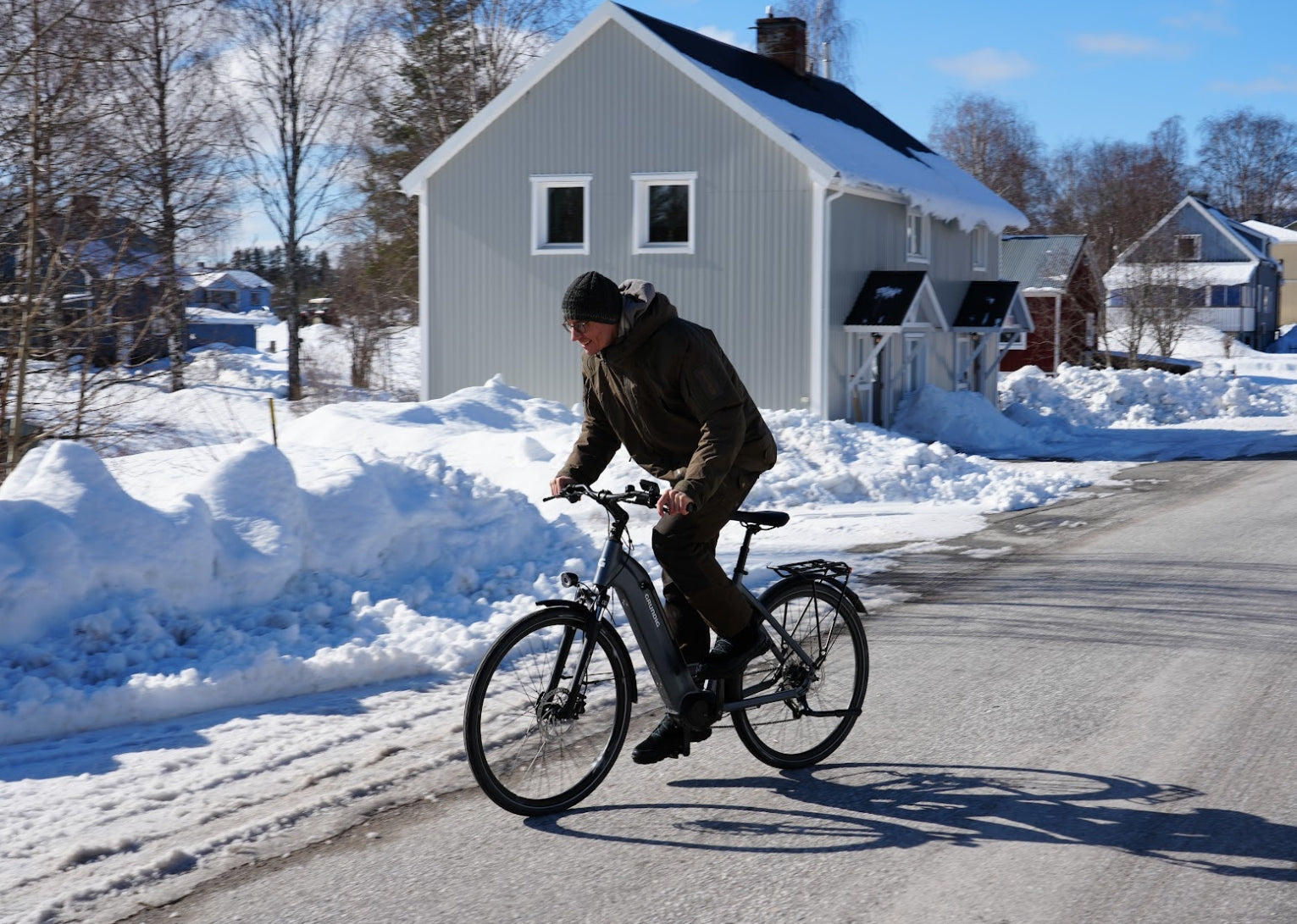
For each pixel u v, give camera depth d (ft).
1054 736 17.29
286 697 19.10
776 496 46.24
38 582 18.95
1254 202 358.43
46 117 33.96
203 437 53.67
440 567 25.75
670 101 73.00
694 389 14.07
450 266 77.61
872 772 15.85
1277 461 63.21
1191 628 24.36
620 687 14.94
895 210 81.46
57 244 33.50
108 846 13.14
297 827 13.80
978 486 50.72
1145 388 104.12
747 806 14.57
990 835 13.61
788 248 71.51
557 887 12.28
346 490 24.79
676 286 73.92
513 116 75.77
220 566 21.72
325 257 117.91
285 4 104.42
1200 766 15.90
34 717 16.88
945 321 81.25
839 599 16.52
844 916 11.60
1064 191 279.49
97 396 34.50
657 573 28.32
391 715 18.10
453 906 11.83
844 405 74.28
